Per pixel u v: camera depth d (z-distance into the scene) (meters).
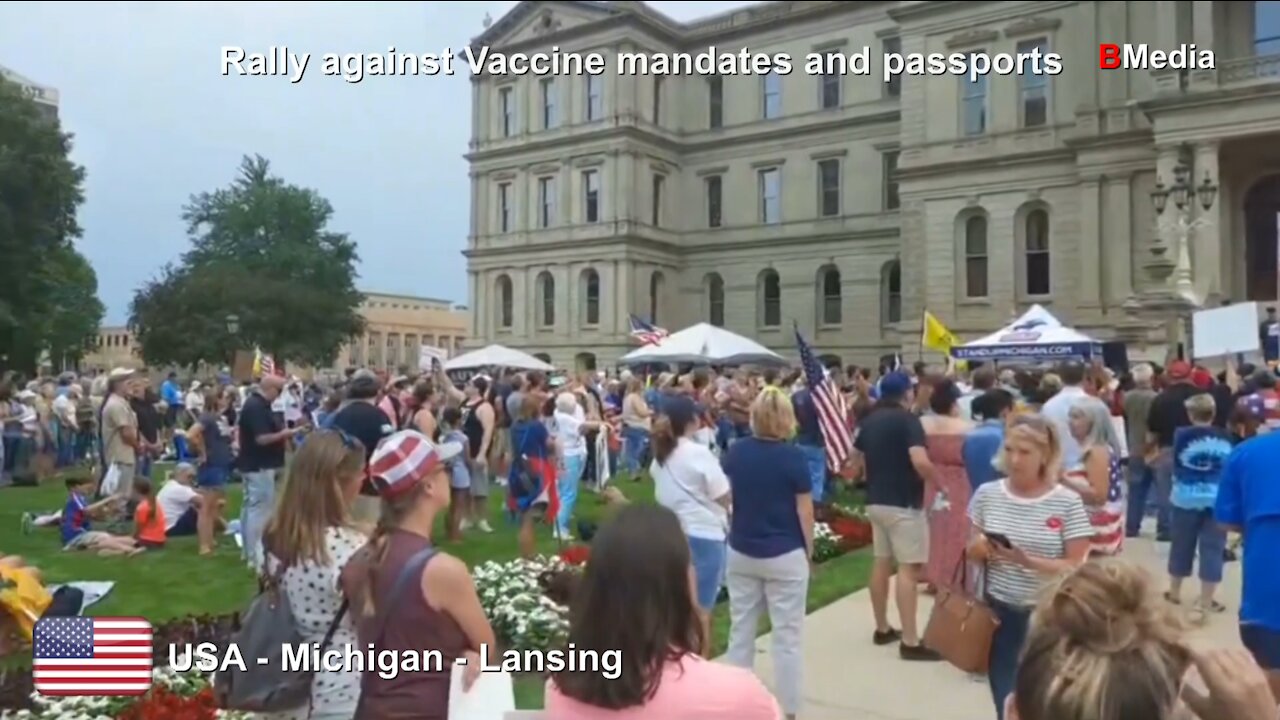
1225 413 14.83
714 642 9.62
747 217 59.12
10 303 43.34
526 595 8.65
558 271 60.22
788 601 7.01
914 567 9.01
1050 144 42.53
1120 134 39.59
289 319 69.88
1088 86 41.38
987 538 5.84
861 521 15.76
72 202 44.97
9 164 41.50
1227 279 36.19
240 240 81.06
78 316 66.00
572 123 59.81
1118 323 37.47
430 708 3.96
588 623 2.89
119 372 16.25
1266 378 14.88
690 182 61.28
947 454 9.57
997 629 5.82
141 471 19.78
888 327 54.09
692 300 61.16
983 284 44.78
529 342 61.22
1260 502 5.33
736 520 7.14
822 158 56.56
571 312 59.66
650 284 59.34
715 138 60.06
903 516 8.99
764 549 6.98
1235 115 34.00
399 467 4.18
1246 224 36.69
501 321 63.16
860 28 54.97
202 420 14.62
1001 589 5.82
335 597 4.48
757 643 9.62
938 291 45.66
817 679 8.41
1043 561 5.62
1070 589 2.58
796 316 57.34
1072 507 5.70
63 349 65.56
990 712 7.54
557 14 60.28
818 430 16.61
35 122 44.00
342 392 17.03
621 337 57.25
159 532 14.63
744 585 7.16
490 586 9.26
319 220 83.75
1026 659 2.55
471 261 64.00
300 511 4.52
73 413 26.66
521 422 13.02
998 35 44.09
